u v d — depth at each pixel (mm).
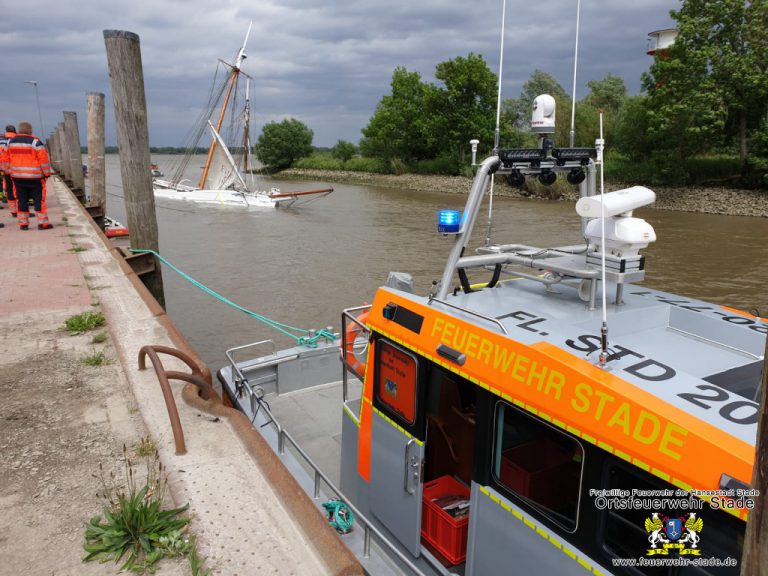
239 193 42594
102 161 21797
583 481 2795
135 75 9891
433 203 44156
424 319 3781
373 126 76000
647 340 3510
